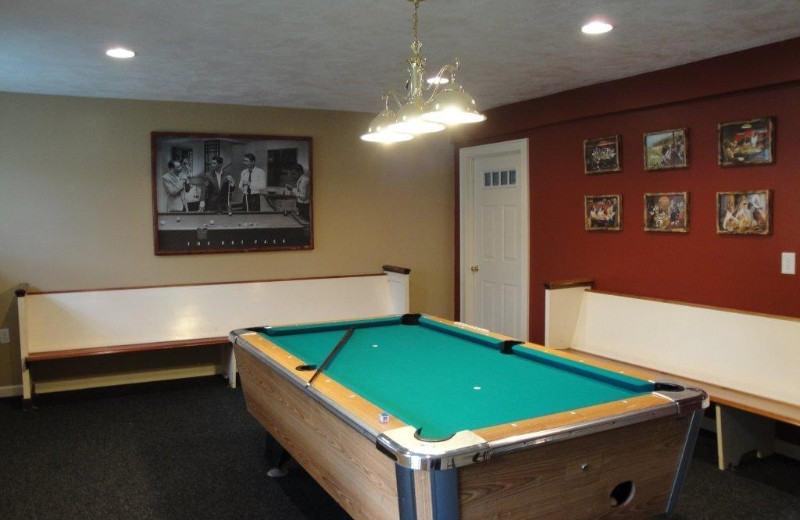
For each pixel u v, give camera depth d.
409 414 2.03
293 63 3.75
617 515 2.06
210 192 5.12
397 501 1.79
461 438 1.71
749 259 3.60
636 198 4.26
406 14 2.83
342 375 2.51
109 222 4.84
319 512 2.92
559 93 4.71
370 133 2.76
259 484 3.21
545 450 1.84
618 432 1.97
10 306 4.62
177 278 5.08
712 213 3.79
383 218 5.82
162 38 3.19
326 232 5.59
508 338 3.00
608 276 4.49
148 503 3.00
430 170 5.98
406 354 2.86
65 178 4.69
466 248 5.93
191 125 5.05
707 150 3.79
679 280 4.00
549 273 5.02
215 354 5.25
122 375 4.97
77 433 3.92
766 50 3.37
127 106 4.84
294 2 2.65
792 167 3.37
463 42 3.30
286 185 5.38
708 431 3.89
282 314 5.32
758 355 3.41
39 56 3.53
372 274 5.72
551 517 1.91
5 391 4.65
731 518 2.83
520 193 5.27
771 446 3.51
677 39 3.27
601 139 4.46
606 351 4.28
